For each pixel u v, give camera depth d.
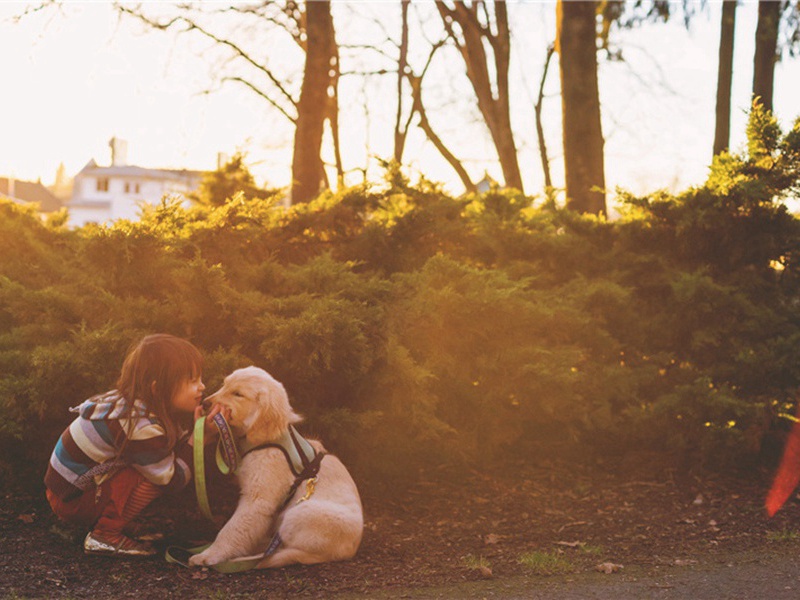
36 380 5.04
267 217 6.70
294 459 4.41
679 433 6.71
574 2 10.56
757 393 6.91
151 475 4.27
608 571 4.40
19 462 5.45
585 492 6.32
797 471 6.80
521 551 4.84
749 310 6.94
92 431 4.25
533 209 8.57
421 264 7.23
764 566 4.50
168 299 5.61
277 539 4.29
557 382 6.19
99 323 5.55
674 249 7.62
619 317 7.34
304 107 12.58
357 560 4.50
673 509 5.87
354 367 5.49
